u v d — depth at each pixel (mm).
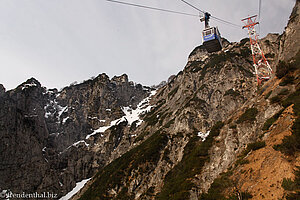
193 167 49188
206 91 77688
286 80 38125
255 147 31406
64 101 170875
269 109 37719
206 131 63719
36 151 112625
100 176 86312
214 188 32938
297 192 18688
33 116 126438
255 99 47875
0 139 101938
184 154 58812
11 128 108875
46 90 177250
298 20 46500
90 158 124312
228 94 67562
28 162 106125
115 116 152500
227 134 46344
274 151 25891
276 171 22969
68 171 118625
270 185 22047
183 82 106000
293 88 35656
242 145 39656
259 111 42250
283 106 33312
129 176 68188
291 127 26062
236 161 34312
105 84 174875
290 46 44656
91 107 159875
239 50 88438
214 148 49906
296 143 22922
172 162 61594
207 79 84875
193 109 73625
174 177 53031
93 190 77562
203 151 51781
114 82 191125
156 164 65938
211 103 72438
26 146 109812
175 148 65875
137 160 71625
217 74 81438
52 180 108250
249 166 29031
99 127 147375
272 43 83562
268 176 23500
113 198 65062
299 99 30500
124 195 61875
